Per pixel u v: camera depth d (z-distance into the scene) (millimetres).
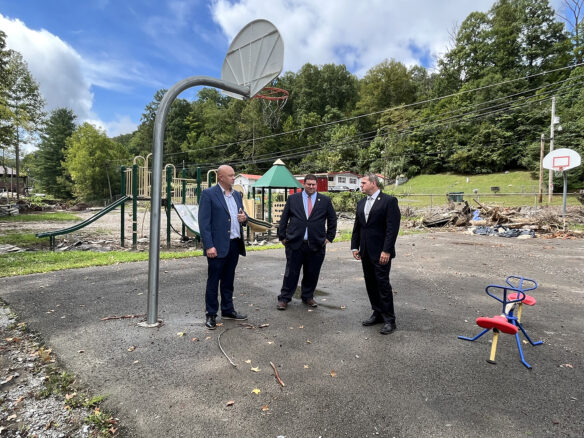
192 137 67750
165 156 69312
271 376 2639
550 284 5617
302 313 4125
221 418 2137
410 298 4793
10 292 4887
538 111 43625
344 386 2500
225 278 3855
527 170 43219
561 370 2756
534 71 50031
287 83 78750
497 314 4129
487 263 7375
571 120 38000
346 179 53844
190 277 5852
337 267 6965
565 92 43062
